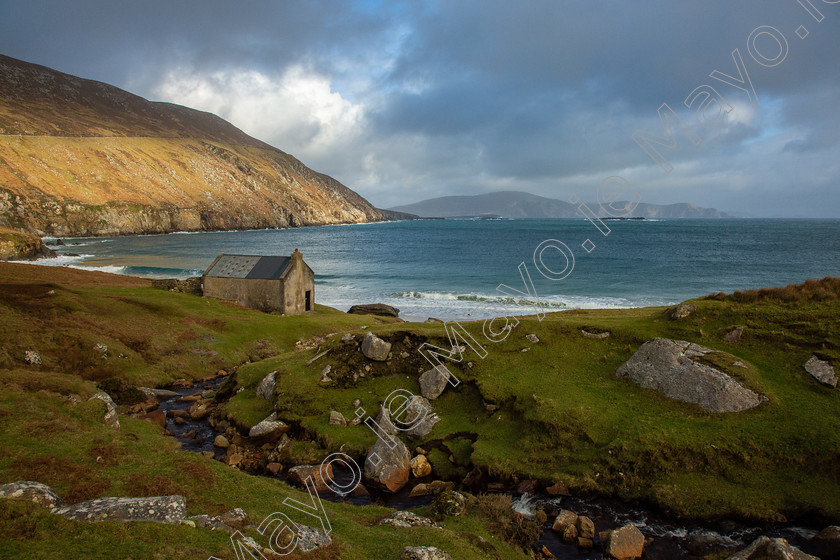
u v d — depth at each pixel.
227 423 23.83
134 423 20.80
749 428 16.67
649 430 17.31
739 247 134.50
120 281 54.44
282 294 46.75
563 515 14.99
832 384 17.86
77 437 15.30
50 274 51.47
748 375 18.53
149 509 10.94
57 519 9.62
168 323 38.25
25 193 178.50
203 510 12.26
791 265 93.94
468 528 14.14
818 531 13.66
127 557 8.89
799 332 20.69
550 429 18.44
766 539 11.99
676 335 22.52
